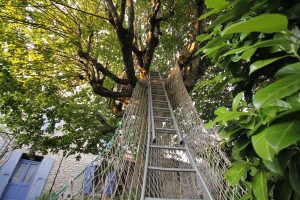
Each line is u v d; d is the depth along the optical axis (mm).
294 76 703
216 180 2312
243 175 1219
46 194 9242
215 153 2572
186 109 4508
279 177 983
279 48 990
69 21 6715
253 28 691
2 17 5688
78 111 8219
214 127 2867
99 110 9344
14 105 6535
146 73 7719
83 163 11070
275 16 640
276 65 1153
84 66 7664
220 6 1229
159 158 4215
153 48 7438
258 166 1117
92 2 6801
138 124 4352
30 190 9664
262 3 1062
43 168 10352
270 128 739
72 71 7887
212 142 2732
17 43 6227
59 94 8289
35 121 7070
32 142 7379
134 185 2994
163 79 7996
